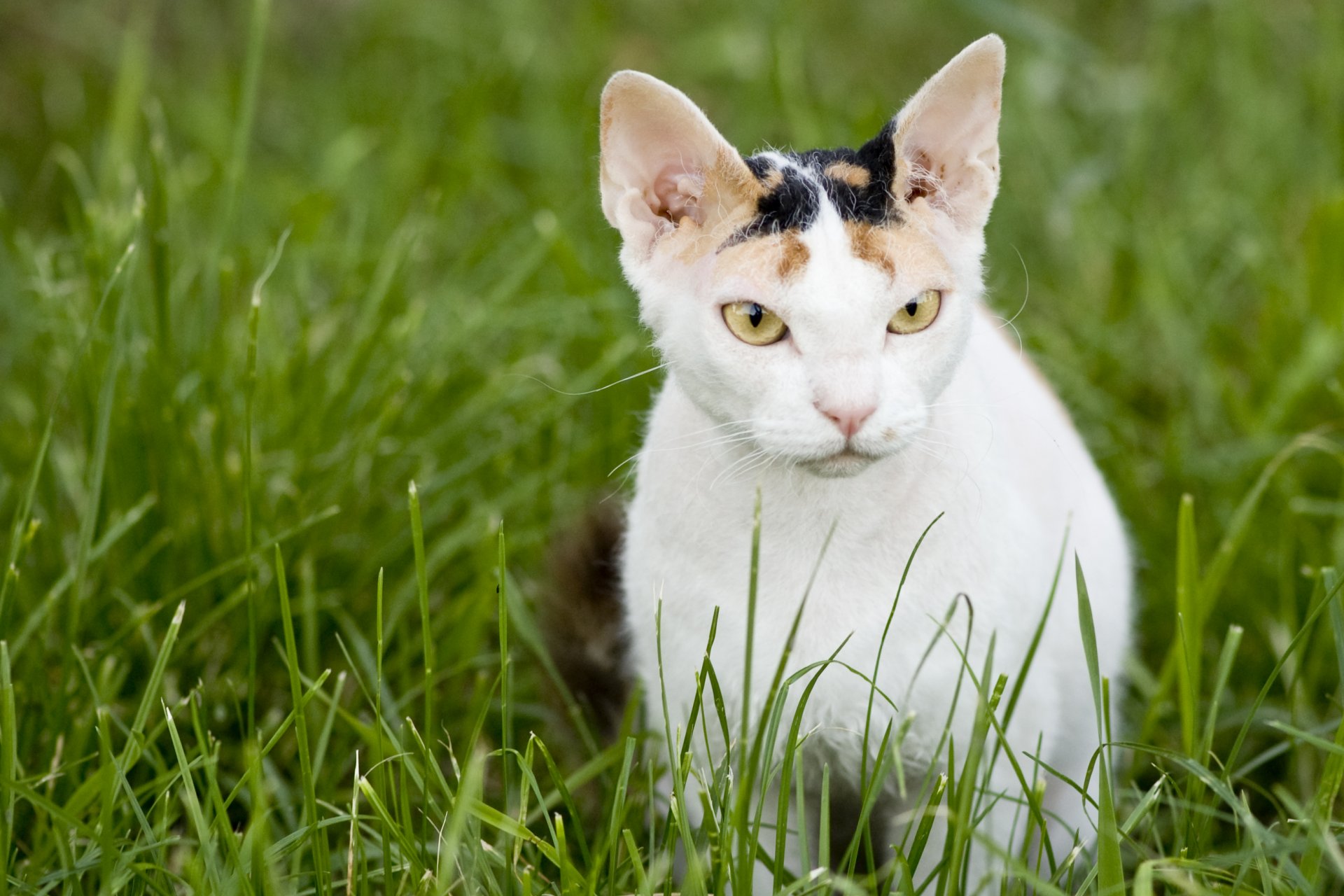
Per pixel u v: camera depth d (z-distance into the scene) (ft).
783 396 8.73
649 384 14.85
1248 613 13.25
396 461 14.33
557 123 20.93
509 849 9.38
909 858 9.50
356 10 26.00
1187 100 20.84
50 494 13.26
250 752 9.09
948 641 9.45
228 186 14.74
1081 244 18.11
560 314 15.98
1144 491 14.64
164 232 13.23
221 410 13.33
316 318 16.25
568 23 24.94
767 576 9.51
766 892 10.04
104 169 18.01
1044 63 20.48
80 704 11.44
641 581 10.17
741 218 8.99
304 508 13.24
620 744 10.83
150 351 13.19
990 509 9.59
